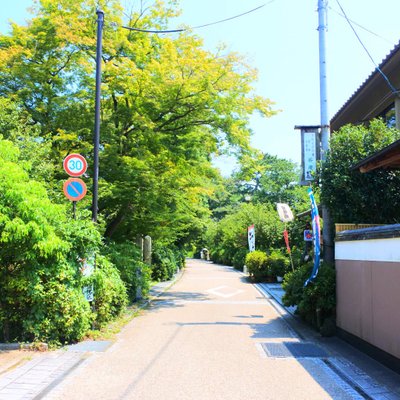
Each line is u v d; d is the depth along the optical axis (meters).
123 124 13.80
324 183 10.27
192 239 37.25
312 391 5.42
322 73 11.16
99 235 8.47
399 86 12.67
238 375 6.07
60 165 12.18
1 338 7.66
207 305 13.78
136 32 14.12
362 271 7.52
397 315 6.22
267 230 29.22
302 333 9.22
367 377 6.02
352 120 16.41
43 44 12.97
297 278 10.33
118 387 5.49
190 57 13.07
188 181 14.91
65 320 7.63
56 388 5.42
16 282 7.41
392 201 9.88
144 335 8.88
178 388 5.47
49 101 12.72
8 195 6.90
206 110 14.26
